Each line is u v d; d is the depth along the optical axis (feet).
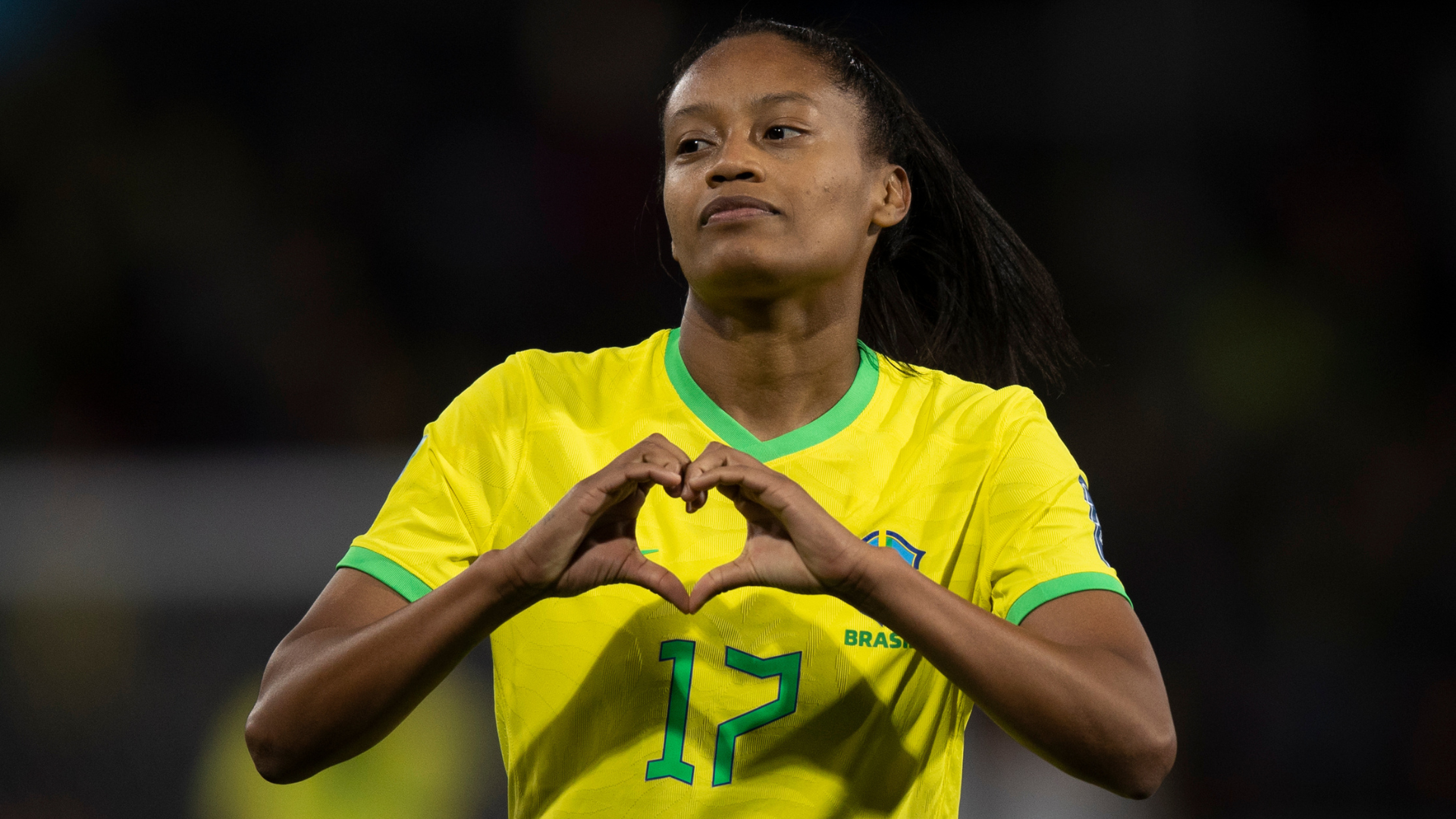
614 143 96.63
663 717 20.25
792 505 17.72
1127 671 18.61
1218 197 94.99
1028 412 22.13
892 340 26.09
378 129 95.61
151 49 94.07
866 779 20.51
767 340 21.59
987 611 18.31
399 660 17.90
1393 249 93.81
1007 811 57.06
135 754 53.67
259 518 60.59
